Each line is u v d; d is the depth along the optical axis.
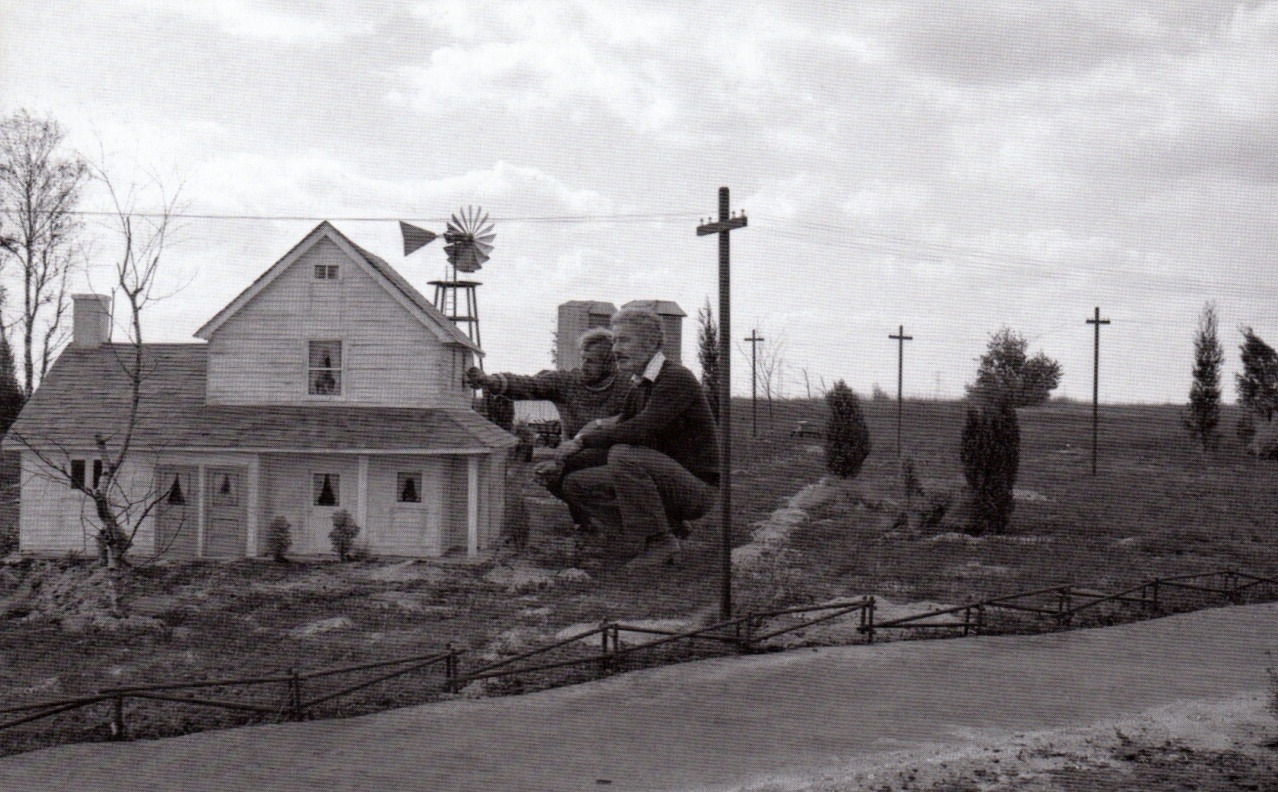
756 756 10.70
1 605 19.41
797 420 60.88
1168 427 54.41
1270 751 10.62
